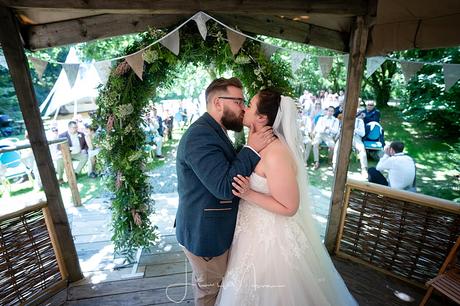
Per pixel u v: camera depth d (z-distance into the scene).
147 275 2.24
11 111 8.88
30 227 1.95
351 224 2.34
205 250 1.35
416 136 6.08
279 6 1.83
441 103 5.31
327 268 1.61
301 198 1.49
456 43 1.73
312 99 6.63
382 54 2.00
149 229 2.40
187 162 1.23
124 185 2.21
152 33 1.89
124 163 2.12
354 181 2.28
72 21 1.87
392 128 6.55
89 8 1.66
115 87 2.01
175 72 2.23
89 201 3.81
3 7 1.59
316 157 5.23
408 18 1.84
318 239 1.61
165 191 4.14
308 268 1.41
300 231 1.42
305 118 5.90
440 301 1.95
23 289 1.94
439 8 1.73
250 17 2.03
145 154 2.26
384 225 2.18
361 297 2.00
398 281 2.14
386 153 3.40
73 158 4.88
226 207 1.33
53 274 2.09
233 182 1.16
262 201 1.24
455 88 5.06
